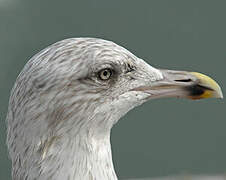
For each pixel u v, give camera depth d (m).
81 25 20.39
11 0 19.50
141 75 4.78
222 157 18.41
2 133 14.02
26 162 4.29
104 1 21.08
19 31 18.95
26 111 4.20
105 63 4.36
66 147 4.26
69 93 4.21
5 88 16.52
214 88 5.05
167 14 21.97
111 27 20.89
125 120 19.23
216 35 21.70
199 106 19.75
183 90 5.01
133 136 19.06
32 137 4.22
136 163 18.20
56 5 20.19
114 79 4.49
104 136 4.47
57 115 4.20
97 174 4.34
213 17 22.09
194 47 21.28
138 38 21.03
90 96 4.31
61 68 4.18
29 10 19.66
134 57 4.74
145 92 4.83
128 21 21.22
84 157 4.30
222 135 19.30
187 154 18.58
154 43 21.05
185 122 19.55
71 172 4.26
